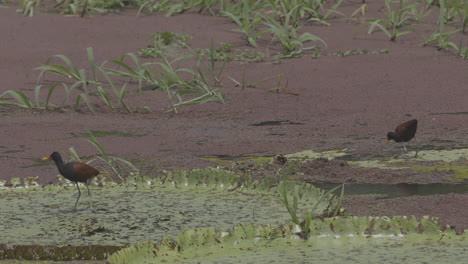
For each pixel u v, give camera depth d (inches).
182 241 669.3
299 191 840.3
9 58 1770.4
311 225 706.2
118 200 836.6
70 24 2046.0
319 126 1302.9
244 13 1969.7
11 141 1181.1
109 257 626.5
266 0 2097.7
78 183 909.8
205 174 902.4
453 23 2074.3
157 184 902.4
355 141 1197.7
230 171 915.4
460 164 1048.2
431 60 1763.0
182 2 2244.1
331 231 703.7
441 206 834.8
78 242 690.8
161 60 1782.7
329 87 1571.1
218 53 1811.0
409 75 1643.7
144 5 2220.7
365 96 1502.2
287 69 1710.1
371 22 1975.9
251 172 1011.9
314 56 1813.5
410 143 1180.5
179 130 1279.5
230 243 676.7
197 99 1425.9
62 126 1288.1
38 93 1408.7
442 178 978.7
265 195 849.5
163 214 778.2
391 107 1424.7
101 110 1424.7
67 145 1159.0
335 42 1937.7
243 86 1569.9
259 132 1267.2
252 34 1999.3
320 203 807.1
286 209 790.5
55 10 2220.7
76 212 791.1
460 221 776.9
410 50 1861.5
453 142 1180.5
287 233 694.5
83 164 811.4
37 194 869.2
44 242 690.8
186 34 1996.8
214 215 770.8
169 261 635.5
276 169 1024.9
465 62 1745.8
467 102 1449.3
